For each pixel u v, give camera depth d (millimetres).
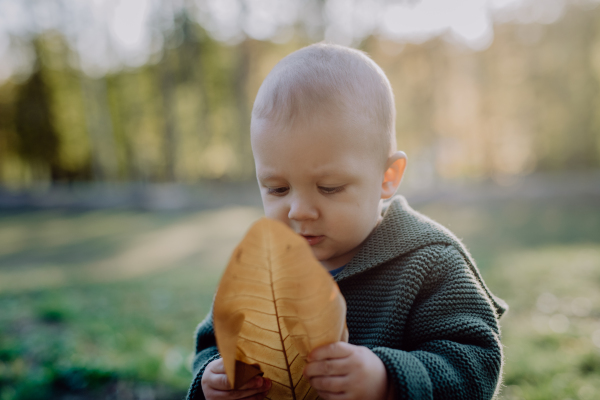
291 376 770
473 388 880
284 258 608
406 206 1244
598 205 13398
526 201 14203
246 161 22484
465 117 19453
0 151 29234
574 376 2691
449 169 22359
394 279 1045
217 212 16672
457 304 1000
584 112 18438
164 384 2881
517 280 5215
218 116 24203
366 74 1082
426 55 18484
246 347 735
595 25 17562
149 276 7250
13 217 18422
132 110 26797
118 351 3449
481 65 18688
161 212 17422
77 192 22125
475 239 9102
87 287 6273
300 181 981
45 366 3145
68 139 26578
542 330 3566
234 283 625
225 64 23125
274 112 993
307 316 659
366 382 746
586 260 6211
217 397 883
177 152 25047
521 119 18953
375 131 1059
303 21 18922
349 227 1018
